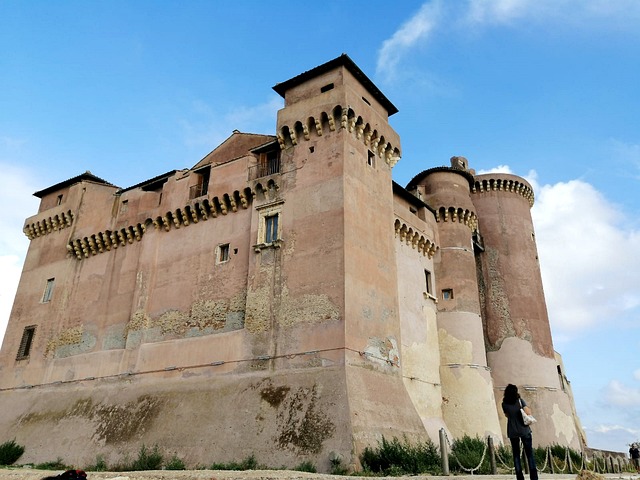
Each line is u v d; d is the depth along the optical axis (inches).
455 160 1854.1
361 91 1199.6
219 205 1248.2
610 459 1393.9
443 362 1328.7
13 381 1459.2
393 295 1122.7
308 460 808.9
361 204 1094.4
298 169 1136.2
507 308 1583.4
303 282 1017.5
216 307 1143.6
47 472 853.8
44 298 1544.0
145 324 1249.4
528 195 1804.9
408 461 795.4
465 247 1470.2
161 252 1322.6
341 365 903.7
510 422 519.5
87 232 1503.4
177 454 951.0
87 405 1218.0
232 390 1000.9
